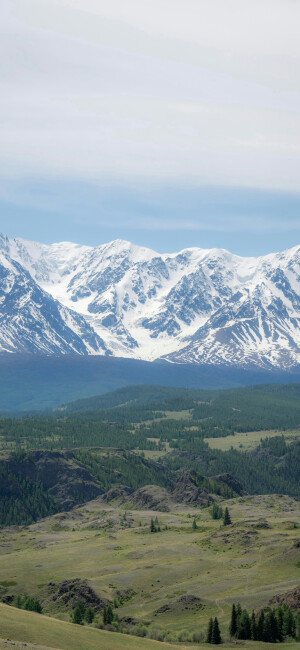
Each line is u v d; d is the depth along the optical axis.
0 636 159.88
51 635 169.50
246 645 198.38
